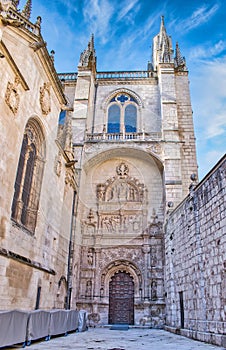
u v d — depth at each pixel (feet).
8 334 29.22
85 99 105.19
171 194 87.40
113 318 83.20
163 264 85.97
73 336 48.98
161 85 107.76
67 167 70.74
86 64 113.39
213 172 47.24
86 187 96.48
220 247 43.50
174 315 67.10
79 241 87.04
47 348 32.55
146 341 45.27
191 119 106.52
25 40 47.73
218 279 43.52
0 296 36.29
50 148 58.08
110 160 100.12
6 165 39.52
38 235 51.01
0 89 38.27
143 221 90.94
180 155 98.94
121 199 94.02
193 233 55.83
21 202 46.75
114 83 116.98
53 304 59.06
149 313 80.84
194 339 49.08
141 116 109.29
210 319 45.39
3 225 38.09
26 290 44.32
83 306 83.10
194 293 53.42
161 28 127.54
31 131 52.11
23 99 45.47
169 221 78.13
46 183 55.31
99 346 36.47
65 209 70.79
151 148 94.89
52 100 60.39
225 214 42.37
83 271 86.89
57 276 63.00
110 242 90.07
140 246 89.04
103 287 85.61
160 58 118.62
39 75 52.85
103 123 108.88
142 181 95.91
